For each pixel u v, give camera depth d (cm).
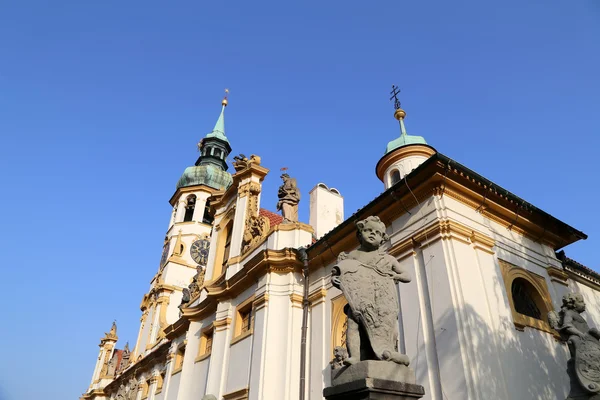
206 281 2442
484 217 1355
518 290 1345
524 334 1201
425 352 1144
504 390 1051
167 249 3953
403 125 2441
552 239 1524
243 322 1947
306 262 1770
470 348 1060
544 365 1188
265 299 1761
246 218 2248
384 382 473
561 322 804
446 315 1123
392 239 1390
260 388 1577
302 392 1545
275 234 1912
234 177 2442
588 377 734
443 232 1227
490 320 1147
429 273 1217
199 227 3962
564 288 1445
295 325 1708
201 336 2208
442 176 1264
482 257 1248
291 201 2066
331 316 1598
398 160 2217
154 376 3008
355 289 558
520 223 1428
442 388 1062
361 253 606
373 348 517
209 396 1275
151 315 3650
